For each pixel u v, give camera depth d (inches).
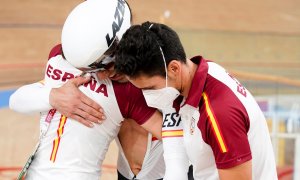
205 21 1141.1
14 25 1024.2
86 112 271.6
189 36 1047.6
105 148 294.7
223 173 226.8
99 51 252.8
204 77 229.1
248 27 1139.3
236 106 222.8
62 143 281.4
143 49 218.4
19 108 296.5
